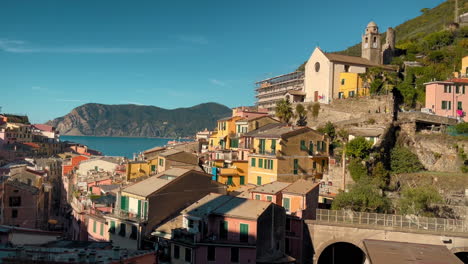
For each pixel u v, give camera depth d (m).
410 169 76.25
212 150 94.19
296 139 76.44
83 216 64.56
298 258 56.91
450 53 113.56
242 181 79.69
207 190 60.47
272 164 74.12
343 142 84.75
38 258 29.62
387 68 106.56
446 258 40.88
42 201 86.69
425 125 85.12
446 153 77.31
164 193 54.12
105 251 35.69
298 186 62.59
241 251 45.78
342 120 95.50
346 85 104.88
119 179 84.81
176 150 86.00
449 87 90.62
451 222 54.84
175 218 52.84
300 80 135.50
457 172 74.50
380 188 69.75
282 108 102.12
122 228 52.75
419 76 103.00
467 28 124.44
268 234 50.19
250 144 82.94
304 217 58.19
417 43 131.62
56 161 131.12
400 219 56.31
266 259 48.91
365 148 72.25
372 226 56.53
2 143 156.38
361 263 63.84
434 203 60.78
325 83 107.75
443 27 142.12
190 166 79.50
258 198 61.34
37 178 87.56
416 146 80.38
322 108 99.81
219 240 47.03
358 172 70.75
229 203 51.38
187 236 46.62
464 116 90.00
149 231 51.66
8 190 72.75
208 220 47.88
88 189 80.12
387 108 88.50
